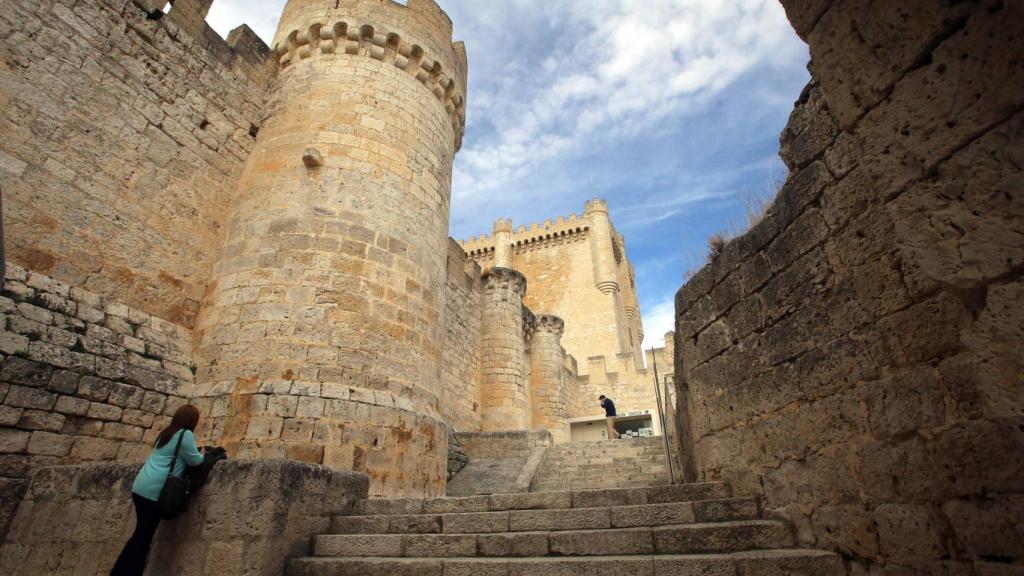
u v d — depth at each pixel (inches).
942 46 82.2
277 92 453.7
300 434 286.8
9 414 230.4
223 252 373.7
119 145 342.3
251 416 287.9
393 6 488.4
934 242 83.1
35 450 235.3
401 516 192.7
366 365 337.1
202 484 169.9
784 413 168.7
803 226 165.9
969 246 78.3
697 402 229.0
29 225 280.5
